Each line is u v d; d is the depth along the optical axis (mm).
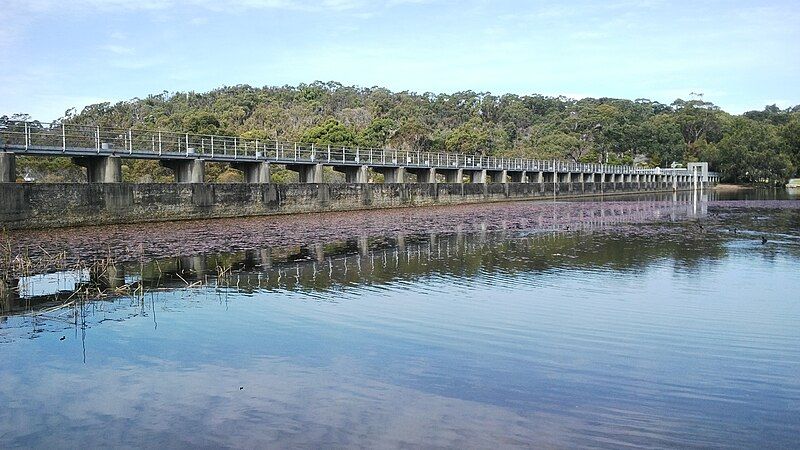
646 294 13969
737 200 65875
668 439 6625
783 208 49531
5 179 24875
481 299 13344
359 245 22656
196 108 94062
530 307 12617
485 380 8352
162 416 7055
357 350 9641
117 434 6582
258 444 6348
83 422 6891
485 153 90000
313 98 114000
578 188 80000
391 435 6582
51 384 8086
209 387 7984
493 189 60969
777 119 154125
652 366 9008
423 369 8766
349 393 7812
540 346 9922
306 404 7430
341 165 44750
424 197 50531
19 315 11812
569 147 112875
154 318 11586
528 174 74562
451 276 16141
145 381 8211
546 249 21719
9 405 7375
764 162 111375
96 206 27391
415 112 116375
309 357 9281
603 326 11164
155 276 15914
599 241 24328
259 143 47250
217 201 33250
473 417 7109
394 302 13031
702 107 152000
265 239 24078
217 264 17859
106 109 83062
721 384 8312
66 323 11219
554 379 8422
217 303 12867
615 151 128750
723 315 12039
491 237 25766
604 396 7836
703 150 126625
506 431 6734
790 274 16688
